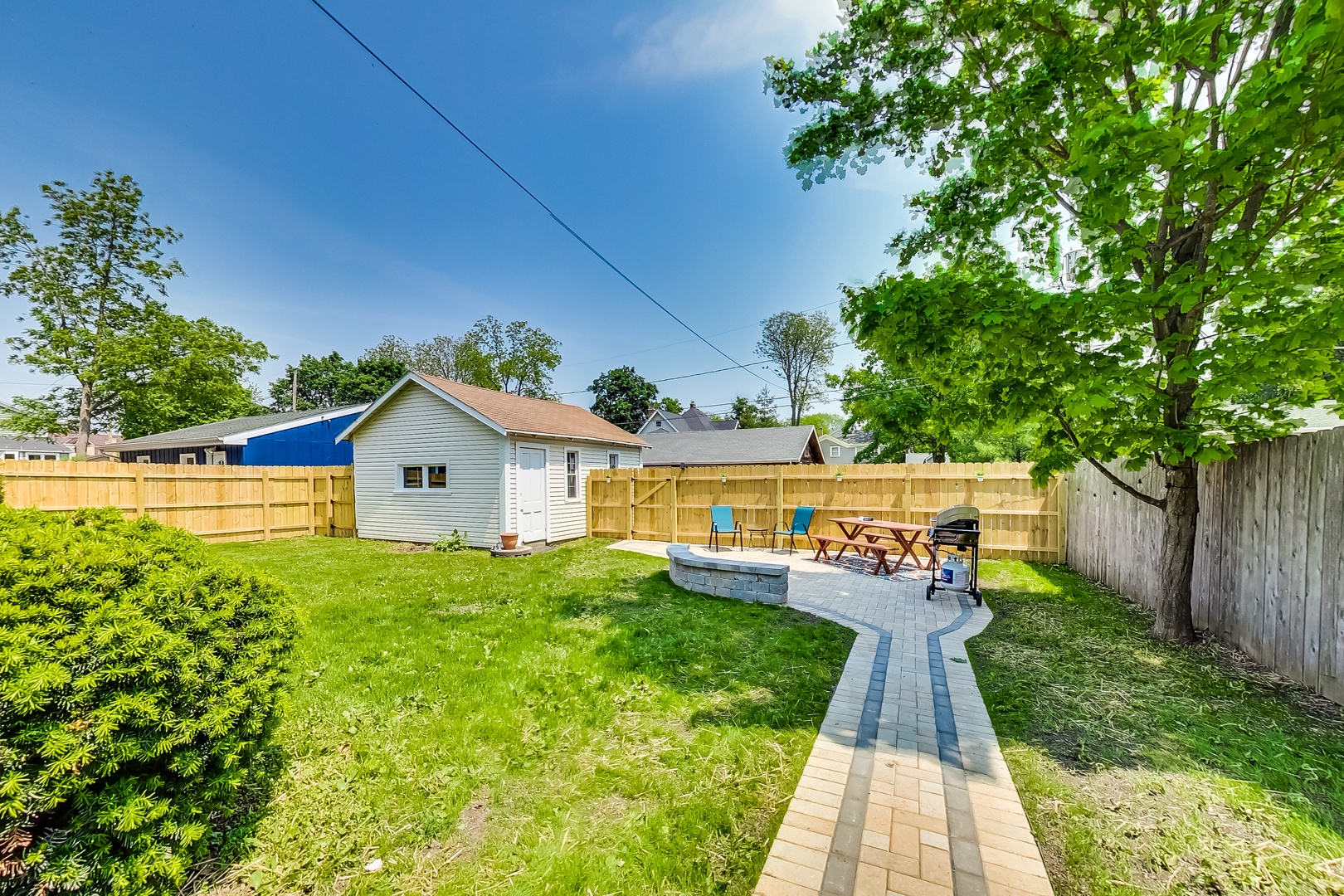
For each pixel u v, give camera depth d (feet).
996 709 10.56
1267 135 8.63
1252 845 6.63
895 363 15.10
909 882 6.13
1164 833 6.87
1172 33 10.90
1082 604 18.48
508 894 5.97
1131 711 10.32
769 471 33.04
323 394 133.80
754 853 6.63
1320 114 8.27
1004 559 27.35
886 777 8.25
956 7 13.29
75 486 30.86
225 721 5.98
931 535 20.48
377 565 26.89
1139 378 11.50
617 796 7.86
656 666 12.80
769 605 18.78
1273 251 12.76
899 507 29.89
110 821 5.03
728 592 19.81
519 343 116.16
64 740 4.78
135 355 63.62
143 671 5.48
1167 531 14.49
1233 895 5.86
